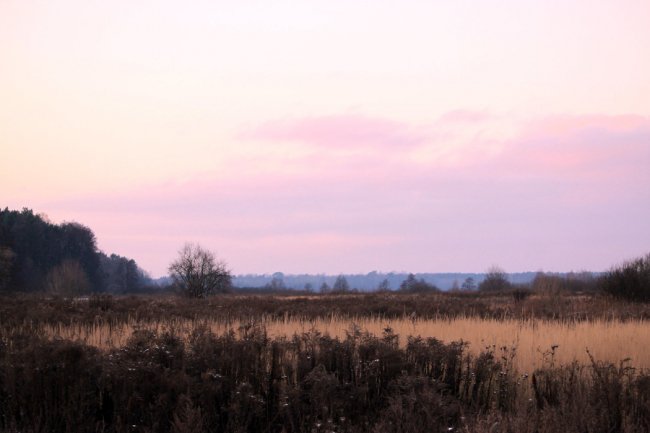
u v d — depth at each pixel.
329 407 8.73
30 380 8.75
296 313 24.98
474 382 10.28
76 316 20.84
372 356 10.23
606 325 19.09
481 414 9.12
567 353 13.34
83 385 8.87
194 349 10.23
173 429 8.08
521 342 14.50
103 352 10.77
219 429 8.72
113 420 8.62
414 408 8.45
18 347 10.81
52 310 21.53
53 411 8.64
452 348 10.71
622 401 8.77
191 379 8.95
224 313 23.02
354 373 9.95
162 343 10.63
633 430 7.96
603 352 13.55
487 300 38.47
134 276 127.81
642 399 8.76
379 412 8.98
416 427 7.89
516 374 11.16
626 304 31.91
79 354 9.29
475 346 14.13
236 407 8.42
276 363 10.13
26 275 87.75
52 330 16.73
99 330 16.12
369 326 17.83
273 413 9.04
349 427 8.41
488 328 17.28
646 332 16.83
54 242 104.50
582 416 7.86
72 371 9.01
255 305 28.36
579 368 10.70
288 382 9.62
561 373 10.42
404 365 10.10
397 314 25.81
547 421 7.74
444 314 25.47
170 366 9.82
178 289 53.53
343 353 10.25
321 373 9.07
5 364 9.04
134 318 20.98
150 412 8.48
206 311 24.11
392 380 9.50
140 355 9.92
